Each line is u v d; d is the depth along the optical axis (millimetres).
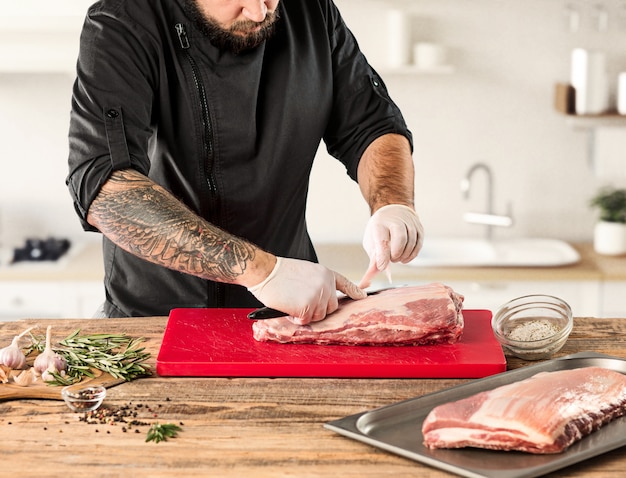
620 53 4047
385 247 2061
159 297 2277
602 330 1958
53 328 2004
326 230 4188
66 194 4172
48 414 1559
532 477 1296
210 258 1852
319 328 1846
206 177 2219
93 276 3670
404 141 2393
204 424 1515
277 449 1422
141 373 1730
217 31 2096
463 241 4070
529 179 4137
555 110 4070
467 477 1309
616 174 3998
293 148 2281
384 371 1719
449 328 1824
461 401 1450
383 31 4055
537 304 1897
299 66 2271
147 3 2109
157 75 2125
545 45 4043
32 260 3846
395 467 1361
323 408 1578
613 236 3891
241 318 2021
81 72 2053
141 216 1882
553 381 1497
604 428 1447
